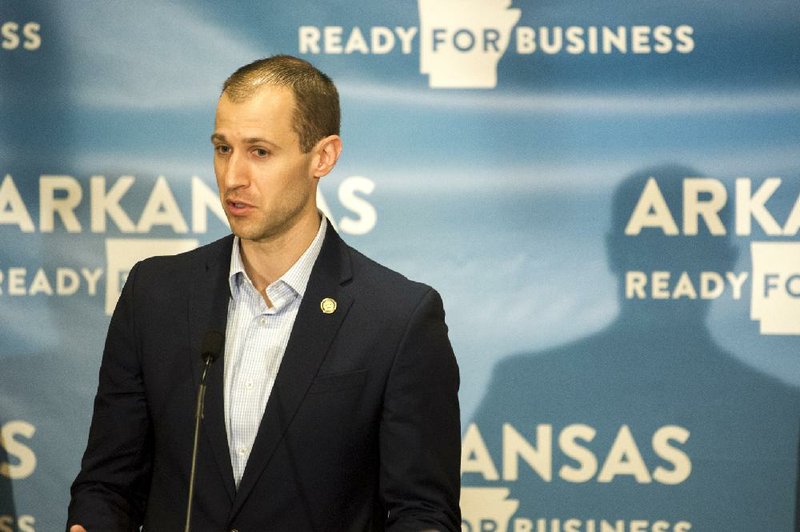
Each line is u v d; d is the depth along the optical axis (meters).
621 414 6.57
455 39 6.57
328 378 4.20
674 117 6.55
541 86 6.56
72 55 6.58
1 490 6.61
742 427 6.54
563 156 6.57
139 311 4.46
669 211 6.55
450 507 4.25
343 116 6.58
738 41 6.55
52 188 6.59
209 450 4.14
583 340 6.57
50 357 6.60
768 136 6.54
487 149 6.57
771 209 6.54
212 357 3.97
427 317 4.36
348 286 4.40
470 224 6.59
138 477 4.42
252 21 6.59
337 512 4.16
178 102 6.59
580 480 6.57
